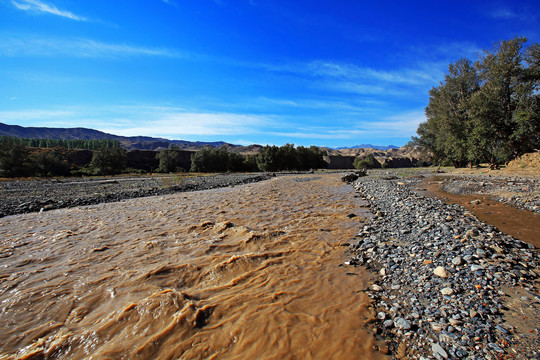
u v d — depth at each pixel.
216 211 12.98
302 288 5.24
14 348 3.65
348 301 4.73
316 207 13.90
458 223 8.70
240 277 5.74
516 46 26.36
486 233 7.52
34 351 3.55
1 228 10.23
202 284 5.45
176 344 3.66
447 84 37.91
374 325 4.03
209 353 3.50
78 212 13.27
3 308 4.66
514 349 3.21
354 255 7.01
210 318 4.24
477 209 12.02
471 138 31.70
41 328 4.10
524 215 10.68
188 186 24.67
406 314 4.23
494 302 4.23
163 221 10.98
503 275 5.02
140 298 4.80
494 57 28.41
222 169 84.62
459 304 4.25
